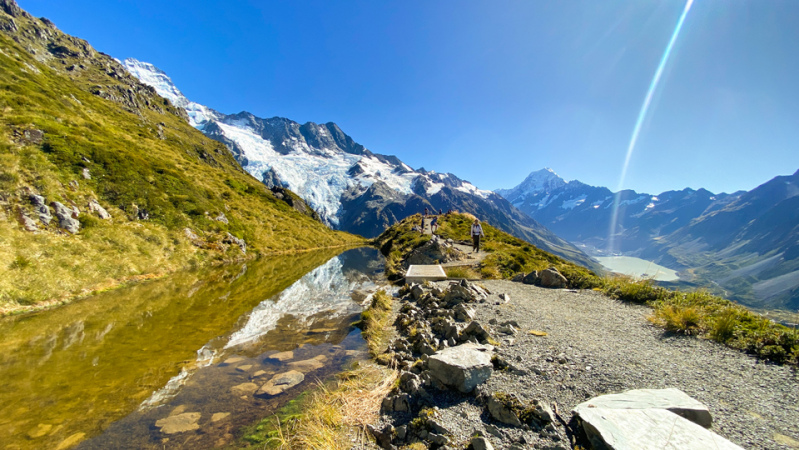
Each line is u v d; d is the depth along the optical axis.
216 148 146.62
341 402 6.95
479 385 6.35
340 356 9.94
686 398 5.01
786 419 4.66
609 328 9.59
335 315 14.70
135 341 11.25
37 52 118.88
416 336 10.37
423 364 7.89
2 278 14.90
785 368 6.40
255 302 17.16
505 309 11.95
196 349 10.55
